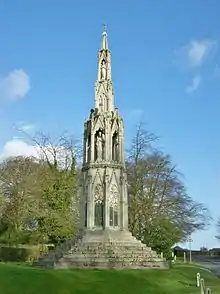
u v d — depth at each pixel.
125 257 30.22
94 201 33.53
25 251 48.47
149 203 52.81
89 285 23.39
